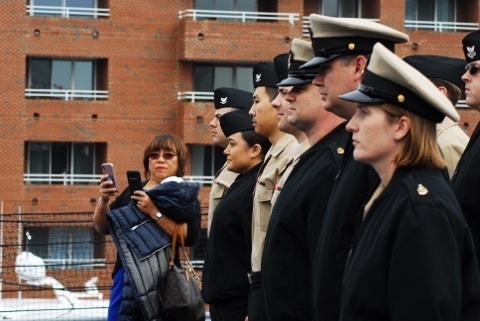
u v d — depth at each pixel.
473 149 8.67
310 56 9.27
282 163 10.98
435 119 7.15
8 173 51.19
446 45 53.97
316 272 8.31
